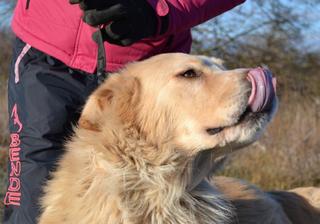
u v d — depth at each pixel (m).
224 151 0.75
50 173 0.80
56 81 0.82
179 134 0.74
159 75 0.75
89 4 0.72
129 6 0.73
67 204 0.73
